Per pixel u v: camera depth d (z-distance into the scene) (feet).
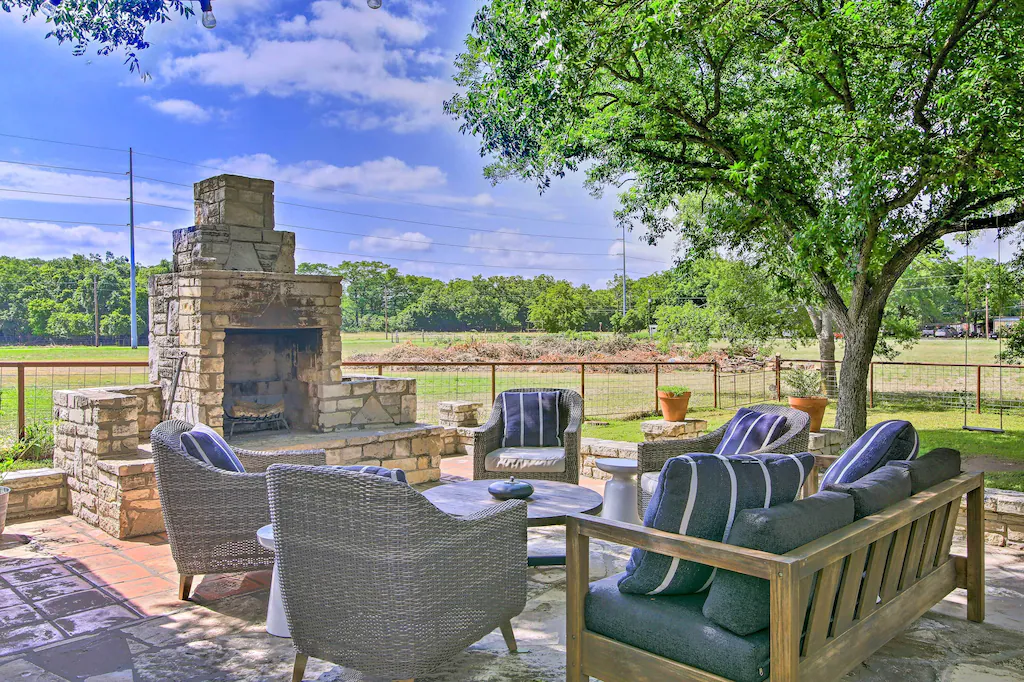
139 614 11.05
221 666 9.24
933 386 42.63
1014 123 14.80
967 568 10.66
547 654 9.59
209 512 11.16
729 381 51.83
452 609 8.06
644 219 27.04
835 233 16.74
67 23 11.03
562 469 17.03
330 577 7.82
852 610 7.71
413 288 154.30
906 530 8.79
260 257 19.94
